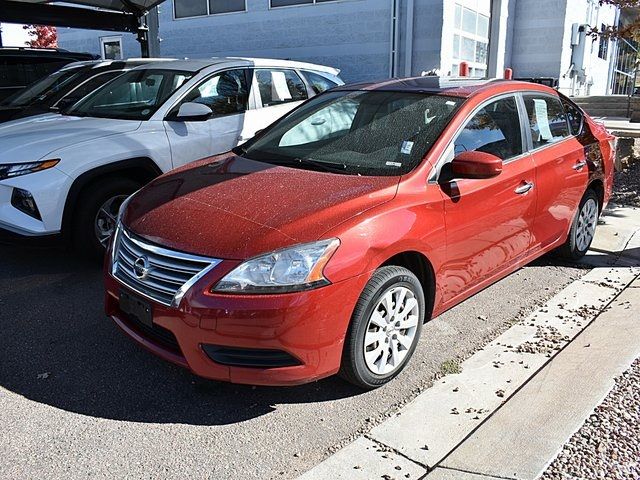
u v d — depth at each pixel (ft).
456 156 11.85
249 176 12.03
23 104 26.22
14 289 15.46
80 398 10.60
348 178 11.48
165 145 17.52
